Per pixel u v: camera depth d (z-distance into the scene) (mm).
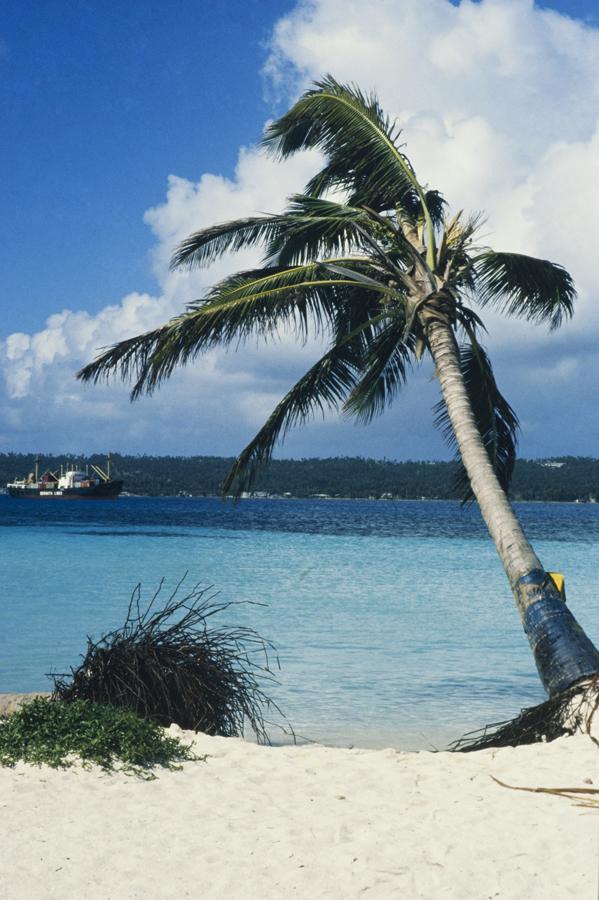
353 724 9484
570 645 9266
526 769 6445
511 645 14453
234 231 13578
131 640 8508
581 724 7930
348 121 13562
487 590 22609
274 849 4711
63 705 7285
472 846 4742
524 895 4129
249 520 75438
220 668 8570
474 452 11383
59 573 26047
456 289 12727
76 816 5258
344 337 13312
